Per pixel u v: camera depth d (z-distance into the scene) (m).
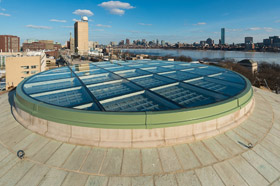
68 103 9.05
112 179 6.29
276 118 11.05
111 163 6.86
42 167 6.73
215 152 7.54
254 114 11.02
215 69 19.45
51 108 8.11
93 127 7.58
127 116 7.44
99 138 7.70
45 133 8.30
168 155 7.29
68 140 7.81
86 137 7.79
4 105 12.44
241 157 7.39
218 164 7.00
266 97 15.51
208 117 8.23
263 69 87.31
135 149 7.53
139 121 7.52
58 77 15.32
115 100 9.76
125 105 9.11
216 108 8.48
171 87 12.25
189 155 7.32
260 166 7.09
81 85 12.30
